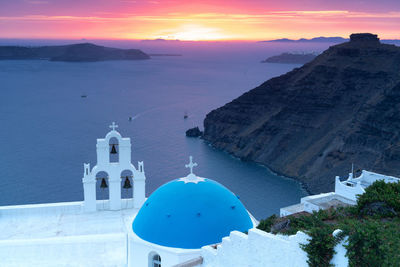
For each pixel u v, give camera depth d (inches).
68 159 6486.2
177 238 1080.2
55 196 5049.2
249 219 1173.1
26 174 5738.2
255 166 7126.0
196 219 1093.1
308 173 6589.6
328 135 7298.2
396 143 5738.2
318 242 665.0
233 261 816.3
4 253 1347.2
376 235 638.5
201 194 1127.6
